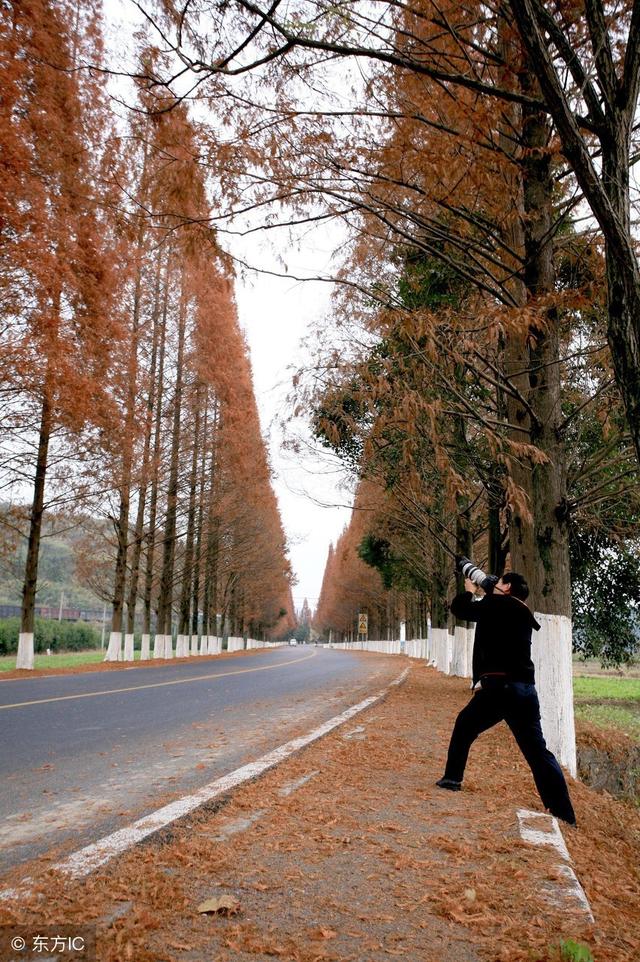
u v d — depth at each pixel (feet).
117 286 57.57
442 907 10.74
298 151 21.39
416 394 16.92
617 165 11.10
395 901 11.04
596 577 48.06
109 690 45.91
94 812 16.49
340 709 37.60
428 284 32.35
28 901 10.59
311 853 13.21
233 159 20.54
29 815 16.25
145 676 61.36
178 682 55.21
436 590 81.51
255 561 154.51
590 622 49.65
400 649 197.88
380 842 13.98
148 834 14.12
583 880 13.19
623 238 10.89
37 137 42.16
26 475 64.28
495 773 21.74
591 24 11.30
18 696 40.11
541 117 26.05
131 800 17.62
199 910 10.31
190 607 140.56
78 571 98.73
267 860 12.76
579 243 27.48
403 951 9.36
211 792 17.80
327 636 573.33
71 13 40.37
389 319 17.65
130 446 70.23
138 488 86.99
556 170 28.45
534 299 24.03
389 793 18.22
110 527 94.79
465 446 37.50
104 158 21.70
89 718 32.65
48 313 50.08
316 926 10.03
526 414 28.32
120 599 87.51
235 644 198.90
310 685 55.83
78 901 10.59
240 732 29.07
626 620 49.26
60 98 40.68
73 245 50.57
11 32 38.42
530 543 26.25
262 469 115.24
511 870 12.50
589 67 15.33
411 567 92.68
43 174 44.45
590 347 27.14
